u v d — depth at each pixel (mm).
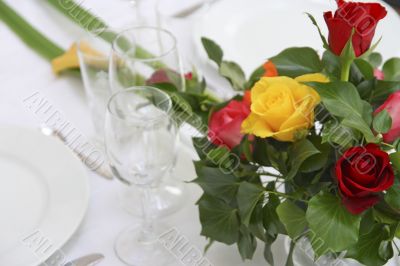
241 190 875
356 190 819
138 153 968
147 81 1059
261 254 1011
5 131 1135
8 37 1313
